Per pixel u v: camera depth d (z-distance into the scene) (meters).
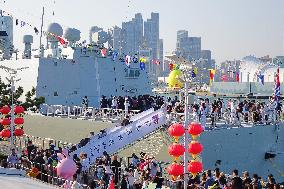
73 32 44.22
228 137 29.06
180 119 27.25
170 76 18.64
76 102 43.19
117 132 28.27
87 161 26.72
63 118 35.69
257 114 31.97
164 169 27.33
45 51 47.00
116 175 22.41
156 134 28.30
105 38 45.09
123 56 45.88
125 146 28.12
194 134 17.80
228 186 18.66
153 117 28.00
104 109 35.47
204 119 28.41
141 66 39.16
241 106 32.94
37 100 30.62
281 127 32.69
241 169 29.80
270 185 18.94
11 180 15.62
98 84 44.22
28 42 47.94
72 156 26.08
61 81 42.78
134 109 37.84
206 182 18.98
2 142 32.16
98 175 22.77
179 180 19.69
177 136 17.92
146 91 47.09
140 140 28.28
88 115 36.38
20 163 24.08
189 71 18.00
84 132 33.69
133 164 24.95
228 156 29.00
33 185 15.16
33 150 26.52
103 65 44.75
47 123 37.19
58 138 35.81
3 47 48.31
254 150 30.78
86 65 43.97
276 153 32.03
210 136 28.06
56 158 23.25
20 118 27.92
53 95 42.28
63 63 43.00
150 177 21.41
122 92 45.50
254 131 30.80
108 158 24.31
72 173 17.62
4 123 27.23
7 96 29.50
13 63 45.03
